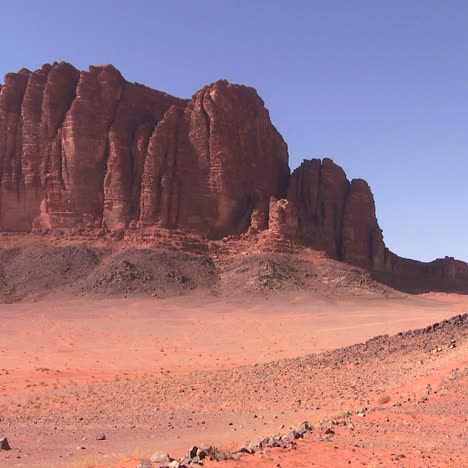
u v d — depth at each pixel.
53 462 17.98
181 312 96.06
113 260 115.38
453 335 38.31
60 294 106.62
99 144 131.25
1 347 69.62
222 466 13.59
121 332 81.31
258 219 127.06
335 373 35.44
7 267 116.56
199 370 52.31
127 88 138.12
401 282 145.88
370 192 152.00
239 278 112.25
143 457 16.50
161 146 128.50
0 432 24.84
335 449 15.86
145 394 35.28
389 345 39.19
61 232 126.81
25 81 140.50
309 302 102.56
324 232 141.50
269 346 70.81
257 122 142.25
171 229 124.88
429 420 20.50
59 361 60.78
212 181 129.38
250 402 31.00
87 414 30.05
